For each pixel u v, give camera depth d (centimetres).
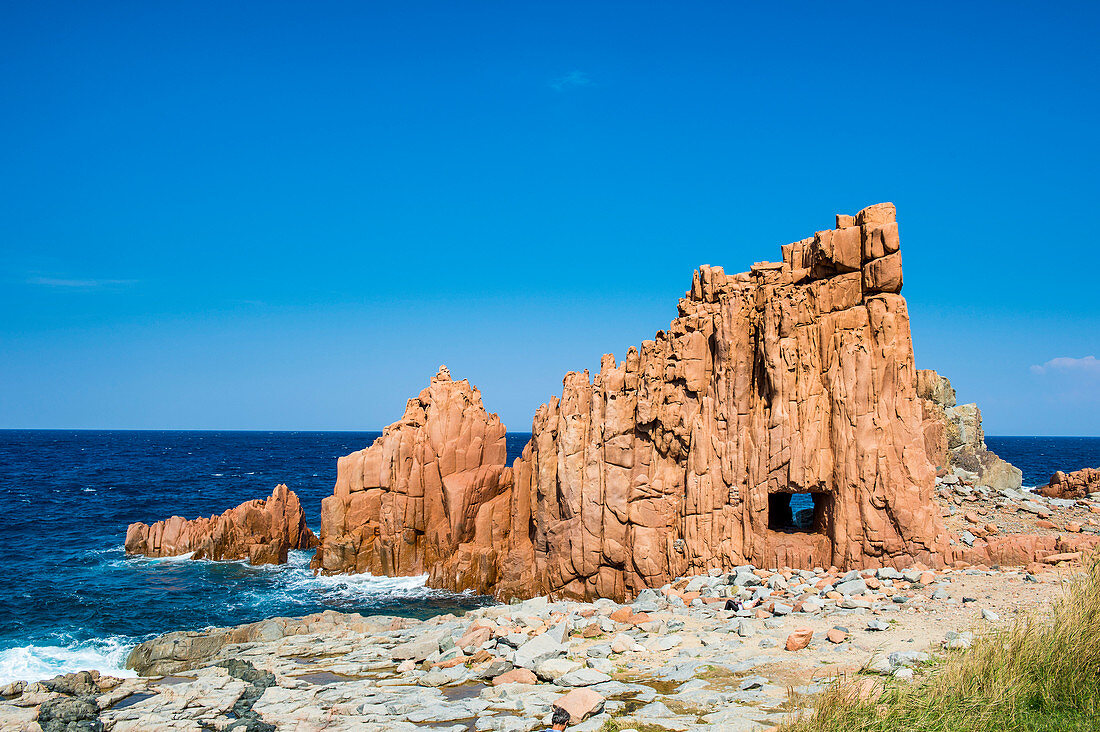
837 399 2869
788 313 2984
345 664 2177
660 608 2647
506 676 1875
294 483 10762
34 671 2800
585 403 3597
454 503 4153
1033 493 4438
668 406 3247
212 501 8512
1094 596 1611
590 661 1936
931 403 4606
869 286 2900
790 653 1897
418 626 2705
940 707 1288
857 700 1334
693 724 1469
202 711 1825
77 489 9431
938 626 2020
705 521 3111
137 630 3475
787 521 3388
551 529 3581
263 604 3938
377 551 4447
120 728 1752
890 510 2758
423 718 1653
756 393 3128
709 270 3309
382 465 4516
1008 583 2391
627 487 3344
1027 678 1348
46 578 4531
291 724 1681
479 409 4488
